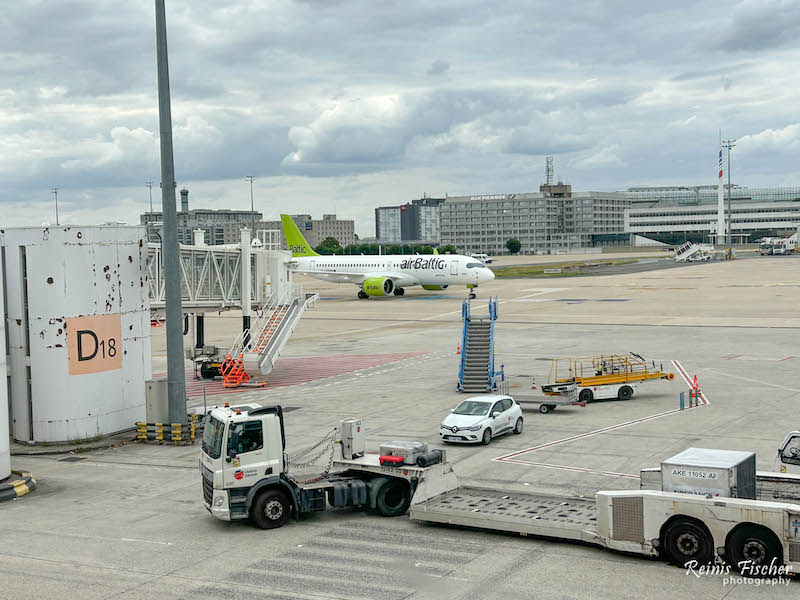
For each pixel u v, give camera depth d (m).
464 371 52.69
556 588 20.16
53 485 32.94
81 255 40.31
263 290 62.22
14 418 40.78
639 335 77.19
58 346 39.72
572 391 45.50
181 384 40.31
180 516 27.89
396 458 27.17
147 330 44.53
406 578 21.12
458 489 27.70
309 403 49.75
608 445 36.75
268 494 26.11
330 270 135.25
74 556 23.75
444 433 37.81
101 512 28.66
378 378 58.88
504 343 74.69
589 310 102.56
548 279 170.25
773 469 29.33
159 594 20.48
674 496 21.58
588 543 23.70
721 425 40.03
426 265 127.31
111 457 37.81
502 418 38.91
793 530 20.08
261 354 56.75
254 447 26.14
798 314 91.12
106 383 41.66
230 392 54.84
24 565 23.03
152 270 49.97
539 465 33.47
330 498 26.98
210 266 55.88
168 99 39.09
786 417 41.44
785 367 57.31
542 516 24.45
